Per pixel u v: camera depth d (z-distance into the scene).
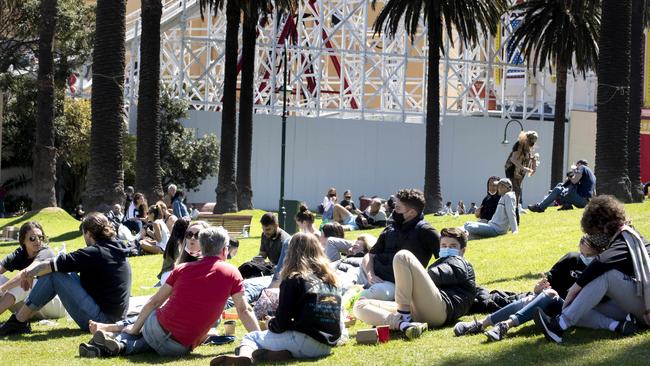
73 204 68.62
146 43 41.69
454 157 74.88
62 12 55.88
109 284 14.94
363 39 71.81
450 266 14.27
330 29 76.88
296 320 12.42
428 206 53.50
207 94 69.88
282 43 72.50
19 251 16.50
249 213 49.06
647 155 78.75
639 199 42.59
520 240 25.50
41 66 42.62
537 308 12.36
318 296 12.38
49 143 42.72
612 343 11.84
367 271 16.66
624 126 35.62
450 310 14.05
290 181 72.69
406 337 13.44
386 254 16.56
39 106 42.66
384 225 35.34
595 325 12.59
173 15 70.12
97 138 36.94
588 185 33.38
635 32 44.28
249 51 50.94
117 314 15.03
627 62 35.59
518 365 11.30
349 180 73.38
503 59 76.69
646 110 78.38
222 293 13.08
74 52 58.03
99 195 36.81
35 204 42.47
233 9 49.22
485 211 28.27
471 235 27.50
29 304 14.96
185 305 12.98
